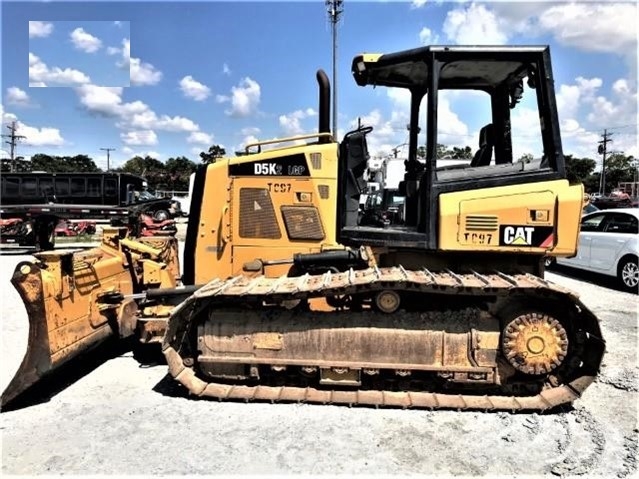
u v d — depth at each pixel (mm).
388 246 4078
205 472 3031
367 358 3943
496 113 4621
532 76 4043
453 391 4078
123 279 5219
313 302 4184
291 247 4750
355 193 4516
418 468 3104
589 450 3350
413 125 4793
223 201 4832
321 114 4980
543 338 3785
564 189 3902
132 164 74562
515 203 3885
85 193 18234
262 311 4086
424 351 3914
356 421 3703
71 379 4535
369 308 4105
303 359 3986
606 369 4875
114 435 3480
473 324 3928
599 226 9820
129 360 5059
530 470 3105
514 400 3918
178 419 3723
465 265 4227
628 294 8617
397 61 4133
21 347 5488
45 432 3523
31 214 16875
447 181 3973
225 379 4168
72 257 4285
